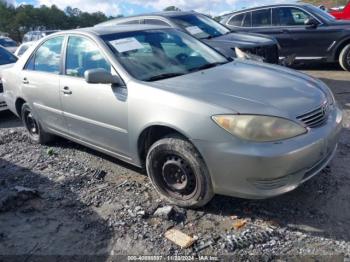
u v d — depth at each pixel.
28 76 5.48
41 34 24.91
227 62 4.67
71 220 3.76
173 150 3.57
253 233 3.29
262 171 3.14
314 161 3.33
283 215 3.51
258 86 3.65
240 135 3.18
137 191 4.17
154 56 4.35
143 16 8.61
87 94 4.38
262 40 8.05
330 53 9.75
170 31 4.99
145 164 4.11
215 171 3.34
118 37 4.50
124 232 3.48
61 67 4.91
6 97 6.21
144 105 3.74
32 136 5.99
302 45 9.96
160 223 3.56
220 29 8.66
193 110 3.38
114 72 4.12
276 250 3.08
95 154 5.34
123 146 4.16
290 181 3.26
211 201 3.81
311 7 10.03
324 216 3.44
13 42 20.56
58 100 4.89
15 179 4.76
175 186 3.73
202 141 3.32
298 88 3.68
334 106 3.89
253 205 3.70
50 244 3.43
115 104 4.04
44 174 4.83
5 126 7.21
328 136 3.42
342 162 4.41
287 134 3.18
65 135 5.13
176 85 3.75
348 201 3.63
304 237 3.19
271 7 10.25
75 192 4.29
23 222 3.79
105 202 4.02
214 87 3.64
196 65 4.41
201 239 3.29
